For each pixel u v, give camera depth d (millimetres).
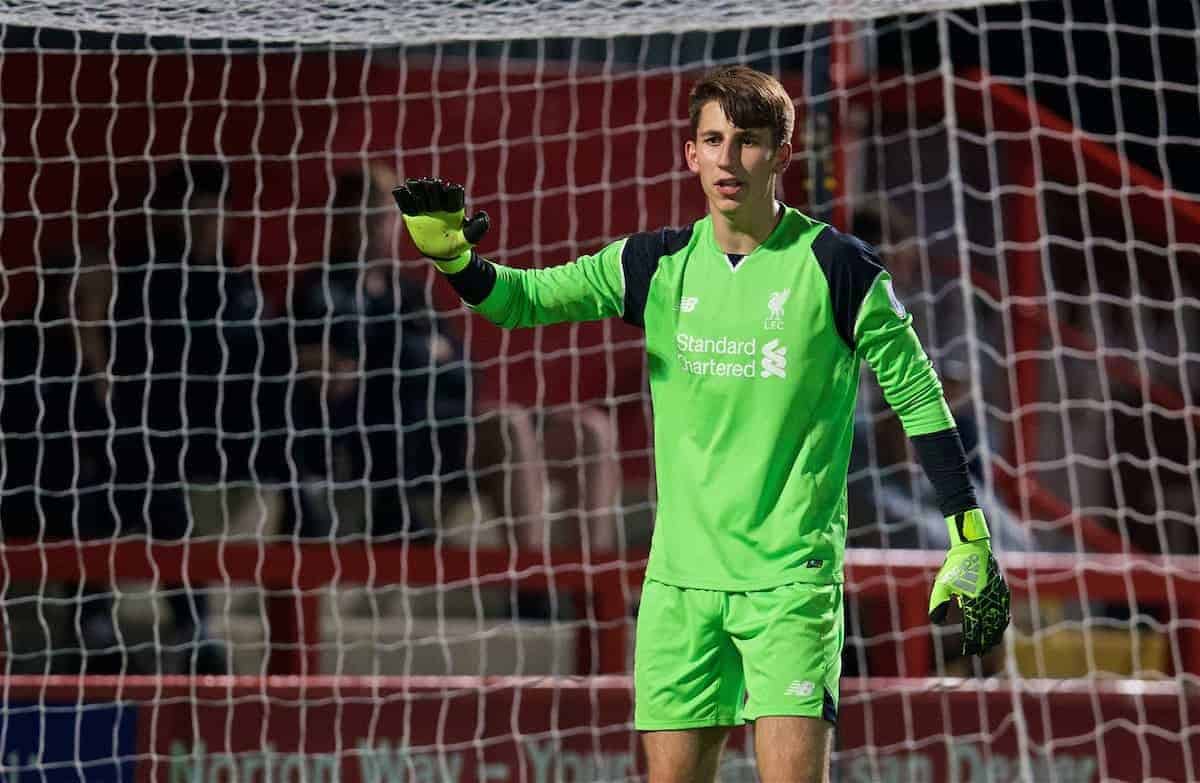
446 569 23844
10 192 29266
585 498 27875
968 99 30172
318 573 23703
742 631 13758
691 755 14148
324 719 22250
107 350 27734
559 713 22375
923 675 23578
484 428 27594
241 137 29984
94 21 20656
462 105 30562
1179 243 31172
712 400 13891
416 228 13555
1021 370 29797
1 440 26625
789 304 13719
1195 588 23812
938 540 26750
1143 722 22391
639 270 14188
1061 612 25906
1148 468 30234
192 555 23703
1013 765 22297
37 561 23328
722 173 13422
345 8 20250
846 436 13984
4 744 21953
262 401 27203
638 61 30578
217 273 28422
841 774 22297
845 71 28766
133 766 22078
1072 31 32062
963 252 26031
